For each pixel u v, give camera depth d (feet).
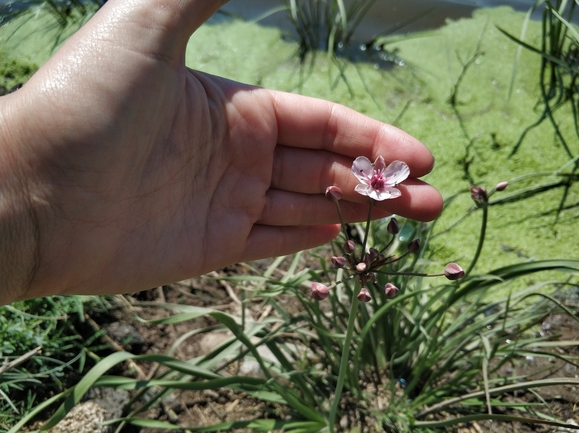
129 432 0.77
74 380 0.81
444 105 1.25
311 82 1.29
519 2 1.51
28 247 0.61
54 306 0.82
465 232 1.04
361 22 1.43
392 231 0.60
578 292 0.95
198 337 0.89
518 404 0.74
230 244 0.71
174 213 0.67
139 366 0.84
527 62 1.34
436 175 1.13
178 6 0.59
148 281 0.68
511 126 1.21
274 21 1.44
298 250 0.77
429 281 0.98
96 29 0.59
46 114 0.58
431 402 0.80
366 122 0.70
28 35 1.37
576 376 0.84
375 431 0.78
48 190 0.59
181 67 0.62
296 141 0.71
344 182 0.73
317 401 0.78
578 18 1.37
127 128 0.59
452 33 1.41
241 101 0.68
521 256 1.00
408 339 0.82
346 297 0.93
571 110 1.24
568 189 1.10
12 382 0.75
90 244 0.63
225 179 0.70
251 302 0.94
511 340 0.87
